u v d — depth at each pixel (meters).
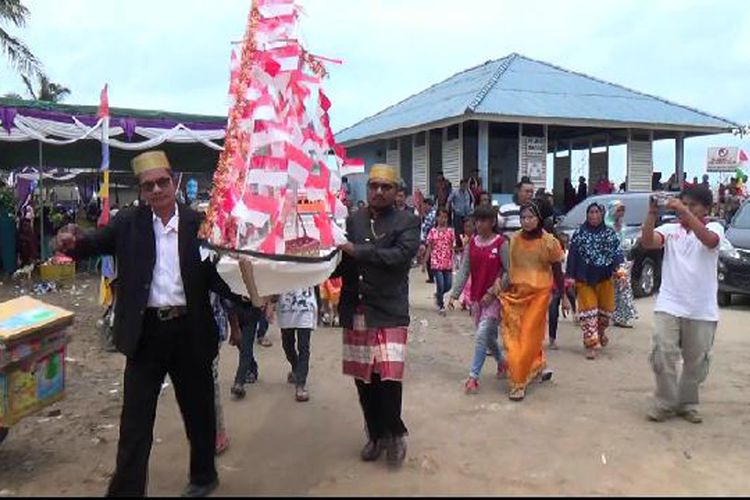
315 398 6.55
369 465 4.90
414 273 16.75
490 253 6.70
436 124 20.06
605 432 5.65
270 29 4.25
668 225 6.07
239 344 6.33
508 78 21.97
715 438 5.54
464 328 10.06
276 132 4.10
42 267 16.17
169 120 15.97
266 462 4.95
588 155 24.55
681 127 21.16
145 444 4.23
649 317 11.00
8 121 13.88
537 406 6.34
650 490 4.50
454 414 6.10
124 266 4.20
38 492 4.53
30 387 4.94
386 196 4.79
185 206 4.39
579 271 8.16
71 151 19.05
